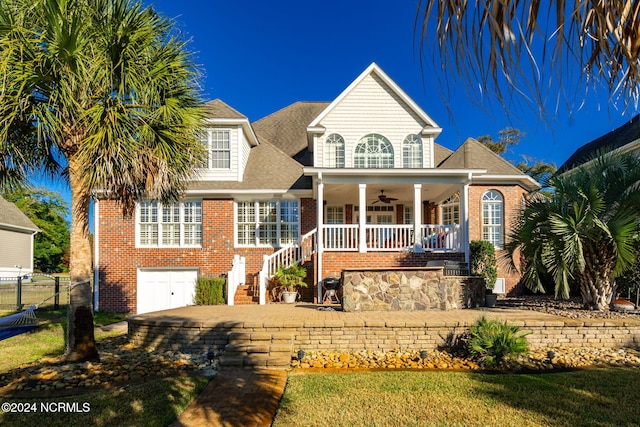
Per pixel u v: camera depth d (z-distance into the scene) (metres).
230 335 8.29
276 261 15.53
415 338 8.49
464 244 14.38
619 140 15.74
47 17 6.56
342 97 17.64
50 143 8.03
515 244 11.05
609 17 1.69
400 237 14.69
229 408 5.39
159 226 16.53
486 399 5.66
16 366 7.61
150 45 7.48
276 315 9.77
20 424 4.90
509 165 17.84
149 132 7.25
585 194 9.63
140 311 16.20
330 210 19.67
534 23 1.57
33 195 42.50
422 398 5.71
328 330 8.50
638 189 9.48
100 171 6.74
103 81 7.01
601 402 5.54
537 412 5.20
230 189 16.42
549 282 15.75
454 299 10.95
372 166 17.55
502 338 7.50
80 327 7.58
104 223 16.36
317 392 5.99
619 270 9.62
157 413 5.20
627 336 8.53
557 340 8.55
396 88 17.61
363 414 5.16
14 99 6.44
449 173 14.21
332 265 14.14
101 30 6.94
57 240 44.28
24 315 7.30
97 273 16.22
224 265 16.39
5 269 27.89
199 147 8.25
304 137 21.86
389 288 10.59
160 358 7.95
